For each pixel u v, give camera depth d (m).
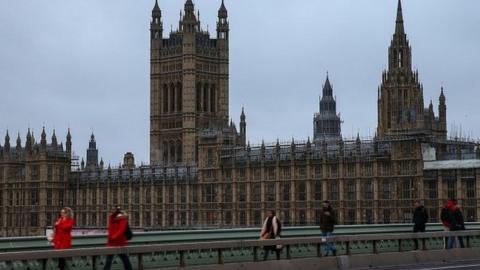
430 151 192.25
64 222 54.12
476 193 177.00
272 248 64.56
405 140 188.62
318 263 66.69
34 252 51.06
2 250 61.25
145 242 69.38
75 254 52.75
